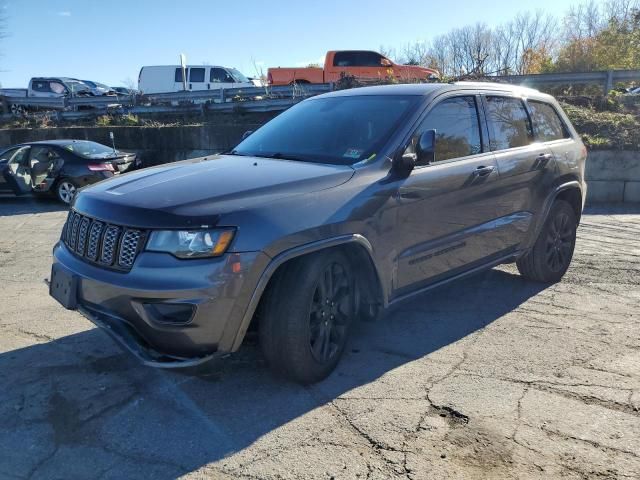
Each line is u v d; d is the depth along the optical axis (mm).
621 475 2553
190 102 16000
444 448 2773
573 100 12898
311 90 15141
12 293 5348
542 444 2793
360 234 3416
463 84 4520
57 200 11562
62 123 17344
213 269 2883
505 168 4531
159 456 2748
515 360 3742
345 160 3756
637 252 6539
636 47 22453
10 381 3510
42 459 2730
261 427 2988
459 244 4211
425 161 3725
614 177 10062
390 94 4324
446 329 4312
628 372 3545
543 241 5168
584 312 4621
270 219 3035
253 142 4527
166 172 3695
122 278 3002
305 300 3203
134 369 3670
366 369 3645
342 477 2564
